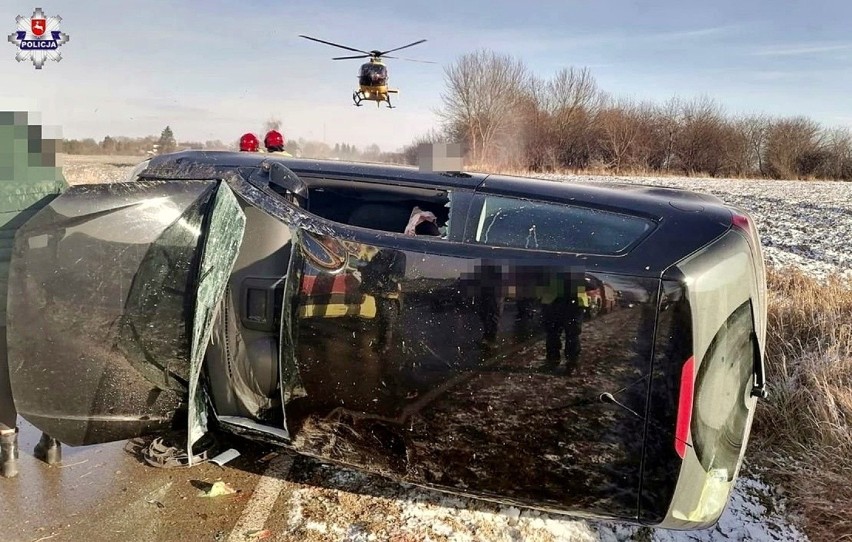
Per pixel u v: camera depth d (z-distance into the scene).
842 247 9.20
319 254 2.54
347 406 2.52
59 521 2.68
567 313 2.21
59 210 2.62
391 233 2.55
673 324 2.11
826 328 4.50
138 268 2.72
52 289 2.62
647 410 2.13
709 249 2.22
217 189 2.77
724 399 2.23
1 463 2.96
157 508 2.79
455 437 2.39
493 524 2.76
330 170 3.09
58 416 2.73
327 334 2.51
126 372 2.77
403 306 2.40
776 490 3.21
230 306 2.97
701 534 2.83
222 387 2.99
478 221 2.58
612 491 2.22
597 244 2.35
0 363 2.77
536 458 2.30
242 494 2.92
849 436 3.22
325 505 2.86
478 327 2.31
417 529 2.71
